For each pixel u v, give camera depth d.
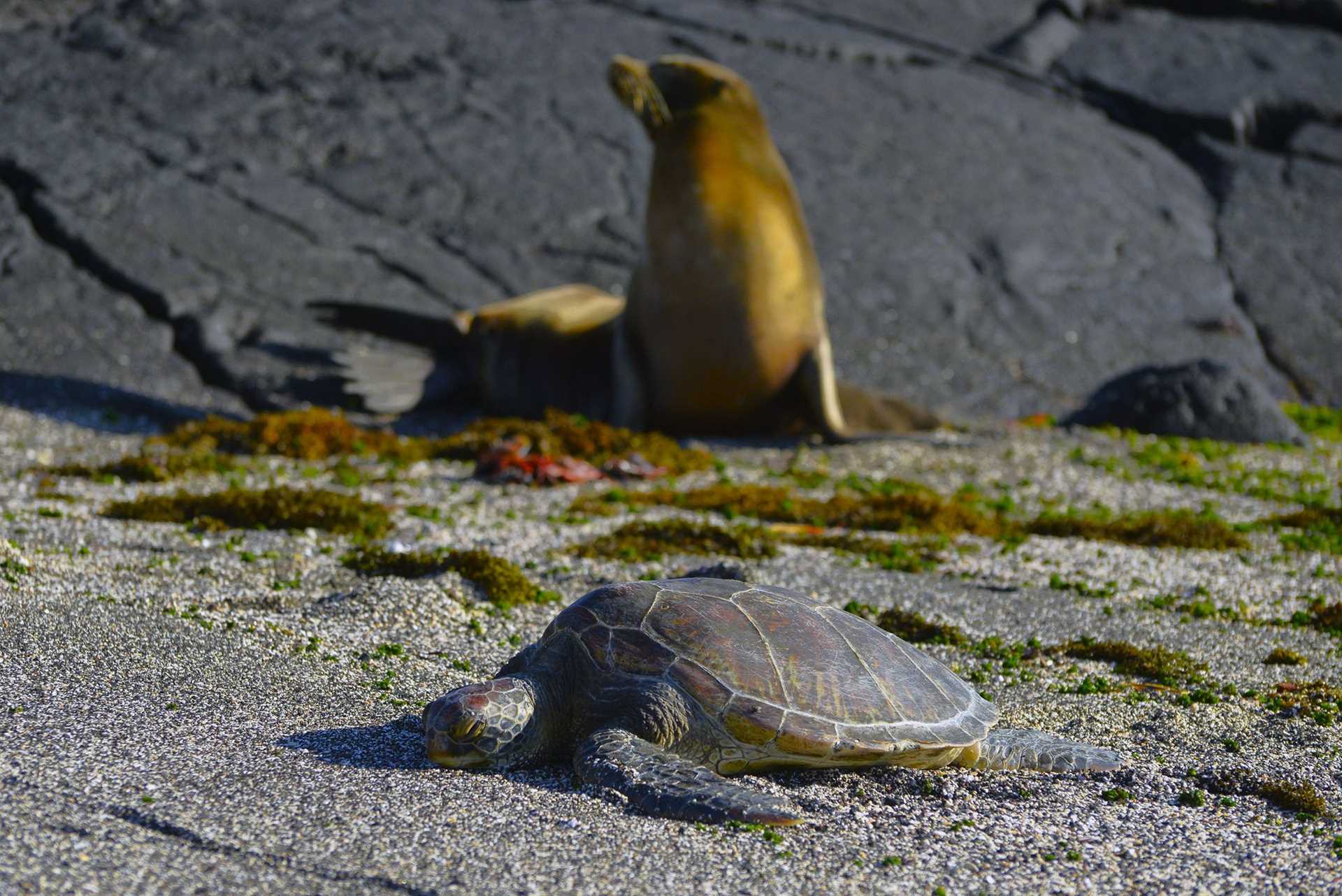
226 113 23.69
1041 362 22.38
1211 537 10.89
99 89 23.56
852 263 23.50
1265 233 27.48
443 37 26.91
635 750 4.71
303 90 24.59
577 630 5.13
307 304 20.19
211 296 19.75
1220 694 6.57
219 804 4.27
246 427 14.48
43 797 4.16
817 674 5.00
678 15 29.56
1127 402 18.73
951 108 28.41
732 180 15.69
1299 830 4.69
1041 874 4.17
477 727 4.72
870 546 10.07
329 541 9.27
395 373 18.30
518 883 3.86
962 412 20.53
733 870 4.05
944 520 11.17
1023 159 27.41
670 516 11.12
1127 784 5.10
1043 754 5.25
